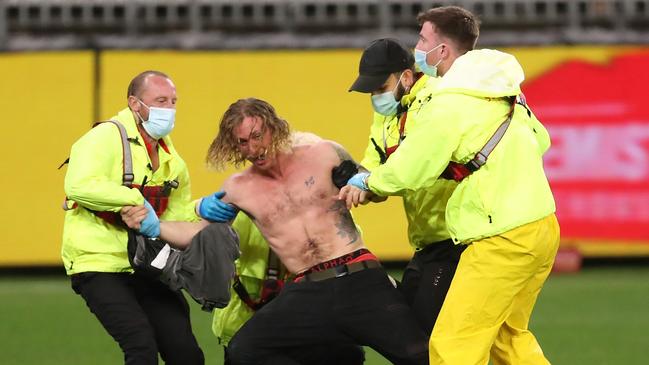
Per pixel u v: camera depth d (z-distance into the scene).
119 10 48.53
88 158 20.83
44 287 42.06
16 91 43.00
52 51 43.06
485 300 19.28
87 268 21.12
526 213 19.08
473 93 19.17
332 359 21.27
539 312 36.38
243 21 48.72
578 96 44.06
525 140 19.50
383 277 20.34
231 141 20.19
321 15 48.88
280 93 43.59
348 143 43.69
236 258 20.98
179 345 21.00
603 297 39.03
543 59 44.09
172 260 20.75
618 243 44.22
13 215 43.09
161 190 21.88
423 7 48.31
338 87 43.69
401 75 21.28
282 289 20.61
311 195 20.47
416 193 21.53
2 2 46.56
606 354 29.98
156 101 21.42
